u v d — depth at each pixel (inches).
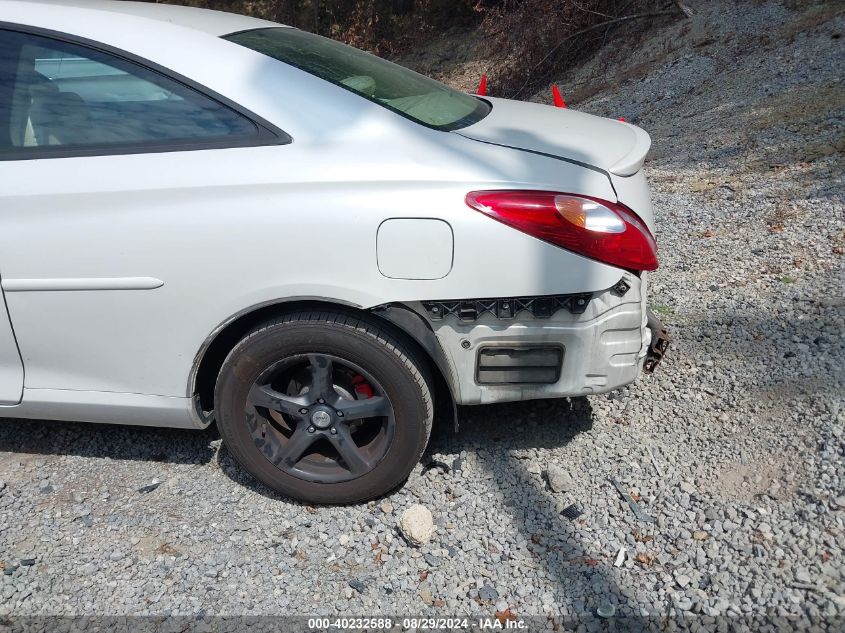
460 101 123.0
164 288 99.9
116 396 108.6
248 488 113.6
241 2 714.2
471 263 94.3
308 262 95.9
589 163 100.0
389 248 94.7
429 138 99.7
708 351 138.8
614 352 99.7
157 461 120.3
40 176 101.6
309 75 103.7
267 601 93.4
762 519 99.9
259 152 98.6
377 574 97.0
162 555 101.1
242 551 101.5
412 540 99.7
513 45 502.3
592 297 96.6
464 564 98.0
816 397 119.0
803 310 144.6
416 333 97.0
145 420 110.4
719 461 112.1
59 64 104.4
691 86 336.8
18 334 106.5
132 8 111.7
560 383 100.5
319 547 102.0
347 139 98.7
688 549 97.2
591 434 121.3
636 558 96.8
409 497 109.8
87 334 104.7
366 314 99.4
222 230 96.7
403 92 113.5
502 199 94.0
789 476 106.0
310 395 102.8
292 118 100.0
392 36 692.7
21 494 113.8
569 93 430.0
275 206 96.0
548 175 96.6
